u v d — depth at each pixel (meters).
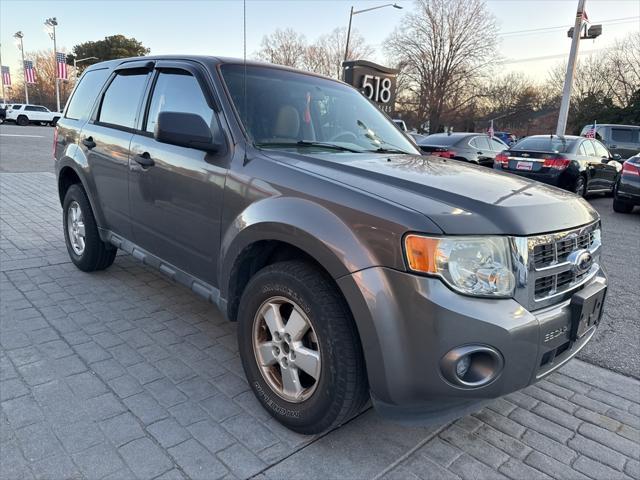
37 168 12.74
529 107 59.78
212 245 2.80
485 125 57.66
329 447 2.35
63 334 3.35
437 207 2.01
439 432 2.52
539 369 2.10
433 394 1.97
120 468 2.13
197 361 3.09
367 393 2.22
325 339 2.14
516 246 2.00
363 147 3.20
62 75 47.78
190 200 2.91
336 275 2.06
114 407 2.56
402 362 1.96
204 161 2.81
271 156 2.59
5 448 2.21
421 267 1.89
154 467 2.14
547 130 57.44
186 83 3.15
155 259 3.44
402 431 2.51
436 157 3.30
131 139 3.50
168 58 3.44
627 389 3.03
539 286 2.09
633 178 9.45
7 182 9.94
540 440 2.50
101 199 3.96
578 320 2.21
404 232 1.92
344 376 2.12
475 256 1.93
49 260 4.94
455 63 50.22
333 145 3.08
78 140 4.22
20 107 37.44
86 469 2.11
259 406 2.65
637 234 7.86
